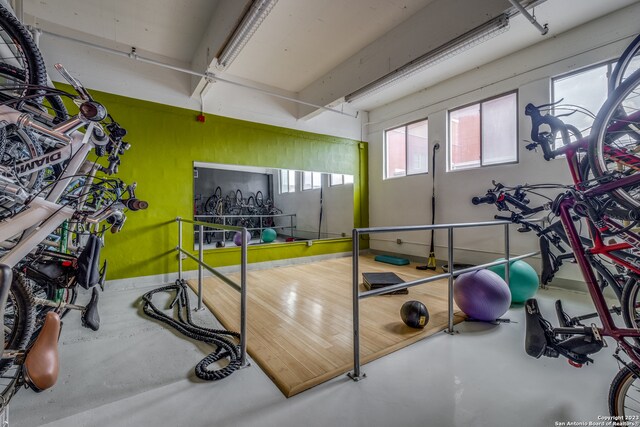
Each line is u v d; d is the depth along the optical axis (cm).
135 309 295
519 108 399
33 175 149
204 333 231
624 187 104
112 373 178
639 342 114
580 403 147
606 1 303
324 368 179
